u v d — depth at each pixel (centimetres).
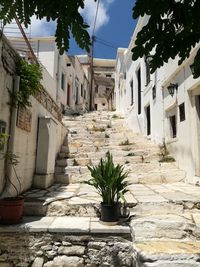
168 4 110
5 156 354
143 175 573
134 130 1028
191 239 296
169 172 580
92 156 701
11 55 377
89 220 339
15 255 300
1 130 347
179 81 609
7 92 365
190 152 546
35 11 109
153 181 567
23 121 426
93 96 2688
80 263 297
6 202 314
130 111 1142
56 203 366
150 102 858
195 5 111
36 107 515
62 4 107
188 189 479
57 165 650
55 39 112
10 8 108
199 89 532
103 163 371
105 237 303
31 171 485
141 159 667
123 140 849
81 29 110
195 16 113
